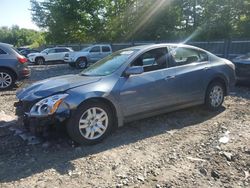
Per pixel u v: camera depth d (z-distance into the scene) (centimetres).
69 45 3562
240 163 420
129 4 3725
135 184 371
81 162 429
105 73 534
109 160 435
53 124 468
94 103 485
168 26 3416
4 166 419
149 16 3438
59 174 397
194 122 601
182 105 608
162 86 562
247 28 2764
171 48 603
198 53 653
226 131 544
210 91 654
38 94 488
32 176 392
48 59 2867
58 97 465
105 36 3978
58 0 4056
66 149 472
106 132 502
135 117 539
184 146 482
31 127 482
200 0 3384
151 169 408
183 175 391
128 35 3672
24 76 1116
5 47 1091
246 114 652
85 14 4072
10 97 907
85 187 365
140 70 516
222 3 3059
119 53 593
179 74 591
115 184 371
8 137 521
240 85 1011
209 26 2994
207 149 468
